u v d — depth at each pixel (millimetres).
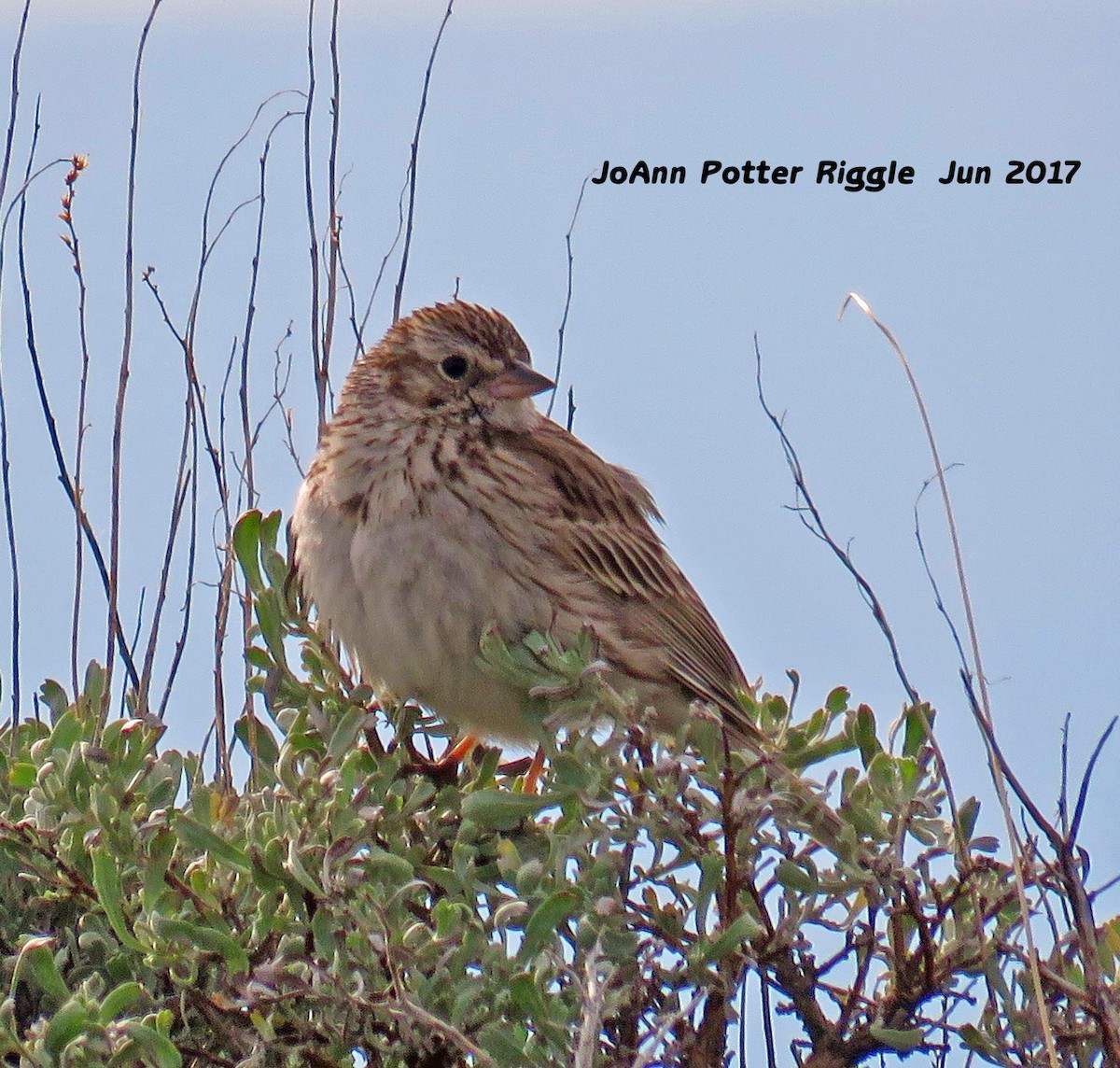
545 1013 7715
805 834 8945
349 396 11531
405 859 8836
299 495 11250
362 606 10930
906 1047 8422
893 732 9297
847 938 8930
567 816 8883
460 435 11297
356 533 10930
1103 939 8742
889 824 8883
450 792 9758
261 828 8758
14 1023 8070
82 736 9281
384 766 9383
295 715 9758
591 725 9227
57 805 8844
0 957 9094
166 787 8875
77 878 8789
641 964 8141
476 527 10906
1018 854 7918
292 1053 8305
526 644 10258
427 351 11406
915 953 8820
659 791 8680
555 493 11258
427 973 8117
